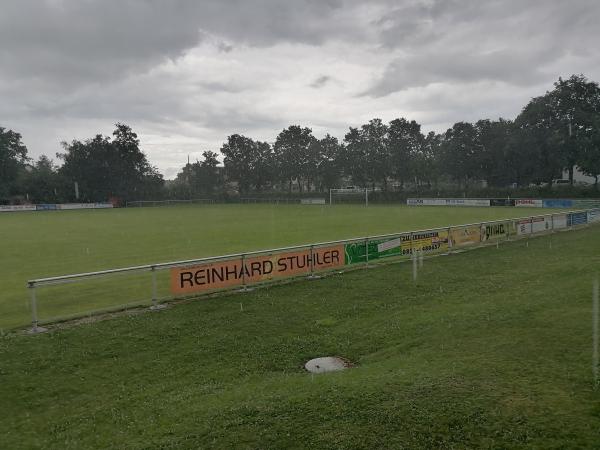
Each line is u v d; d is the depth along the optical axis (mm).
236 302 12945
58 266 19656
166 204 93750
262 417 6160
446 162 81000
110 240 28781
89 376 8281
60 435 6309
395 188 100812
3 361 8883
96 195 94625
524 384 6688
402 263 18469
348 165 93188
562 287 13016
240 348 9539
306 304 12695
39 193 89062
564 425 5562
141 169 101250
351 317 11523
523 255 19891
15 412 7062
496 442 5309
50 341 9953
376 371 7633
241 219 44781
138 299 13977
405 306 12281
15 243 27875
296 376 7840
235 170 106250
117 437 6121
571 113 63375
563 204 57281
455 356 8109
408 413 5996
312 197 95750
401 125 88750
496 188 75438
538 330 9188
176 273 12766
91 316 11875
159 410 6840
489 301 12055
